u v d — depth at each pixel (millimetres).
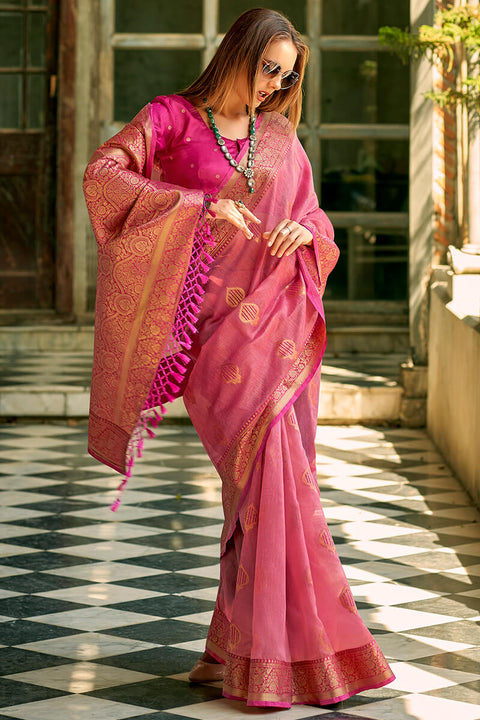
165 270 3121
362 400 8164
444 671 3518
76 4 10320
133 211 3109
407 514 5652
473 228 7258
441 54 7172
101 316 3195
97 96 10414
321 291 3381
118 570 4652
